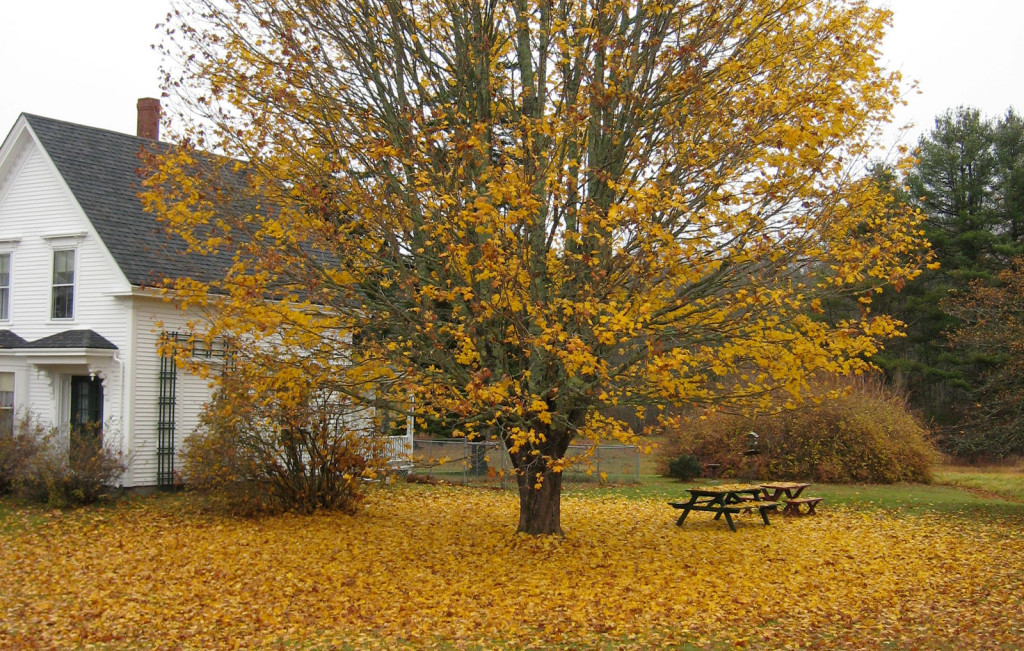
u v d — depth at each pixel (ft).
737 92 31.96
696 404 34.27
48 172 65.26
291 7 35.60
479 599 31.40
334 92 36.11
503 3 35.24
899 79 31.14
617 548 41.63
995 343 64.18
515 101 36.52
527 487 40.60
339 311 34.30
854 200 31.81
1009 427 59.21
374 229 34.55
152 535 45.39
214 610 30.22
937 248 120.88
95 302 62.13
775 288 31.07
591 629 27.78
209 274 63.00
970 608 31.04
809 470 83.41
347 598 31.81
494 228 30.22
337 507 53.21
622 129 33.78
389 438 62.44
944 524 54.54
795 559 40.42
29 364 63.87
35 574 35.86
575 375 32.48
